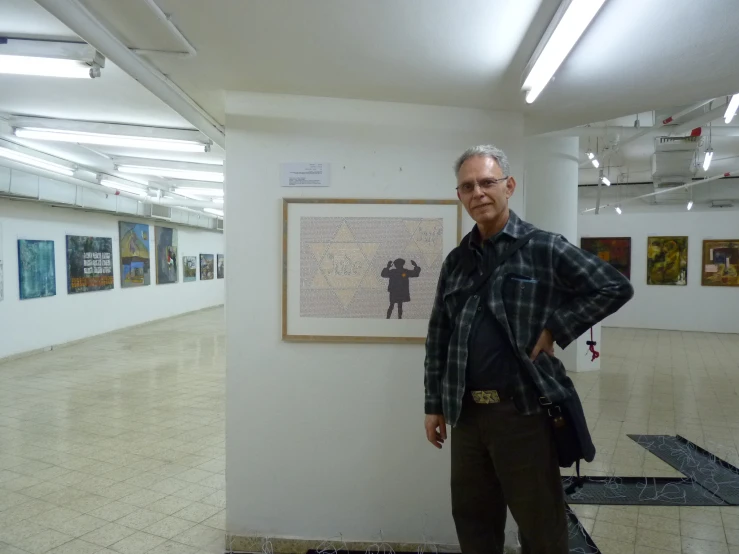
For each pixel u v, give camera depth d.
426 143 2.48
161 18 1.75
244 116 2.44
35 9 2.15
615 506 3.05
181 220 11.80
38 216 7.70
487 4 1.63
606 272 1.48
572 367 6.84
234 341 2.48
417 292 2.45
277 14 1.73
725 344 9.08
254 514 2.51
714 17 1.65
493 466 1.70
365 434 2.48
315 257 2.45
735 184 10.43
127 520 2.78
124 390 5.60
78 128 4.02
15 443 3.96
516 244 1.61
